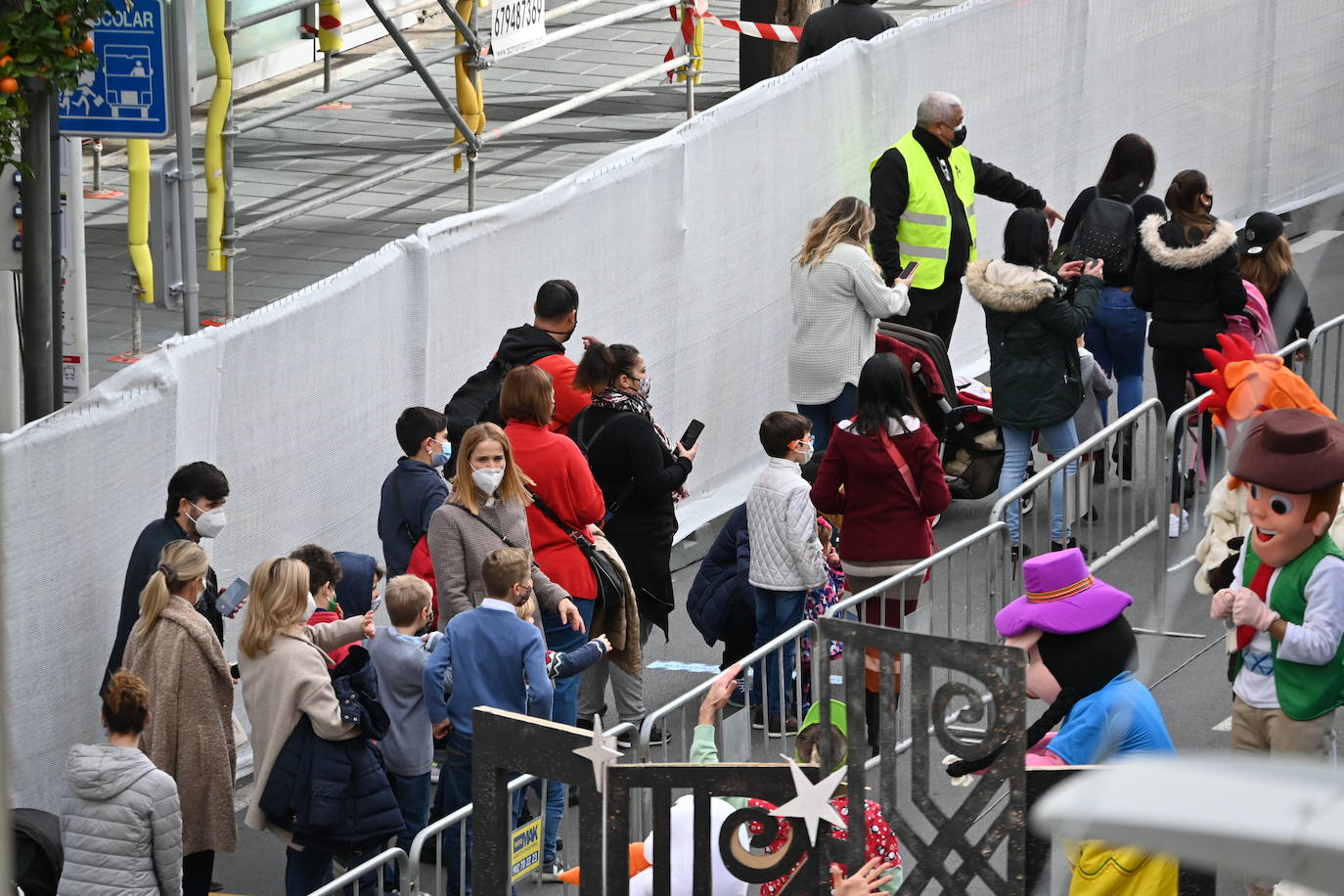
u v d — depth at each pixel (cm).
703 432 3394
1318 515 1736
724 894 1427
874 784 2111
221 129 3512
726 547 2534
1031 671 1599
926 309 3328
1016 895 860
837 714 1341
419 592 2125
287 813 2017
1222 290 2870
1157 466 2661
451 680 2066
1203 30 4478
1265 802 259
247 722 2584
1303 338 3069
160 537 2170
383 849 2166
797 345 3142
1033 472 3053
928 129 3306
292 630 2025
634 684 2416
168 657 2042
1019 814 852
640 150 3153
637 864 1459
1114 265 3145
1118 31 4275
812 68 3503
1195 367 2933
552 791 2127
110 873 1841
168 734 2044
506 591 2048
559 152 5456
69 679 2262
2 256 2875
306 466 2631
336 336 2648
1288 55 4656
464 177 5178
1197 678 2575
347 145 5462
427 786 2180
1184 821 259
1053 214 3500
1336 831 253
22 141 2794
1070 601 1567
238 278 4344
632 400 2486
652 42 6750
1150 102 4409
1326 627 1725
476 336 2906
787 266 3544
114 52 2852
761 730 2456
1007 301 2825
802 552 2411
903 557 2433
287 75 6134
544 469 2302
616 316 3156
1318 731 1777
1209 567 2158
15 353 3014
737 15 7188
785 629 2444
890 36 3656
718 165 3325
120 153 5494
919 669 860
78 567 2258
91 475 2261
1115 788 267
